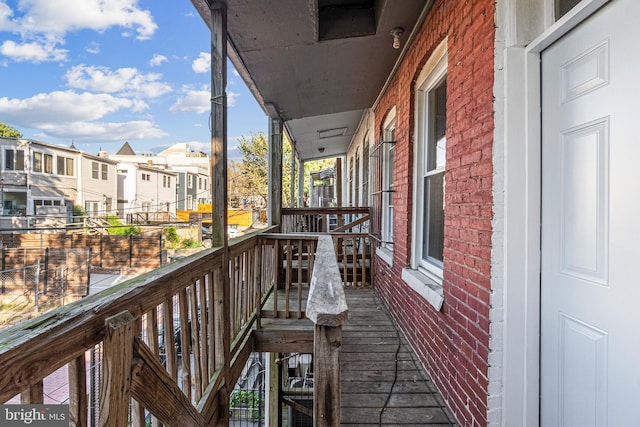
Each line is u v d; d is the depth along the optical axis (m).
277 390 4.54
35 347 0.79
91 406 2.00
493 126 1.61
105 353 1.03
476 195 1.77
